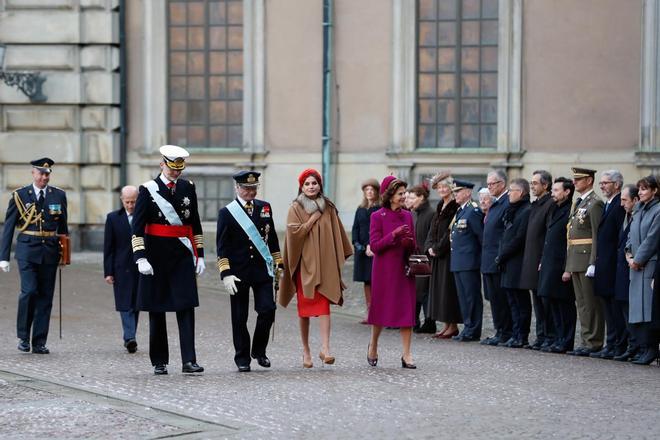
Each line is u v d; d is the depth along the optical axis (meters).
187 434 12.95
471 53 33.56
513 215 21.23
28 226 19.61
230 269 17.59
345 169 34.09
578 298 20.25
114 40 34.91
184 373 17.42
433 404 14.91
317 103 34.19
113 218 20.17
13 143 35.09
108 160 35.03
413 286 18.31
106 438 12.77
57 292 27.52
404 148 33.72
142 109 35.22
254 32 34.50
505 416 14.16
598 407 14.84
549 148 32.94
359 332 23.20
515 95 33.03
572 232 20.20
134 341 19.81
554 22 32.88
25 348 19.62
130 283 19.95
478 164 33.38
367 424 13.56
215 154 34.81
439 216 22.84
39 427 13.32
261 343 18.06
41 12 34.88
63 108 35.06
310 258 18.05
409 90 33.66
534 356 19.98
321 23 34.03
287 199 34.47
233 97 34.97
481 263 21.95
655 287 18.66
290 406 14.63
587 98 32.69
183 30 35.12
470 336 22.23
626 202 19.30
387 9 33.72
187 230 17.50
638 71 32.38
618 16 32.44
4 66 34.97
